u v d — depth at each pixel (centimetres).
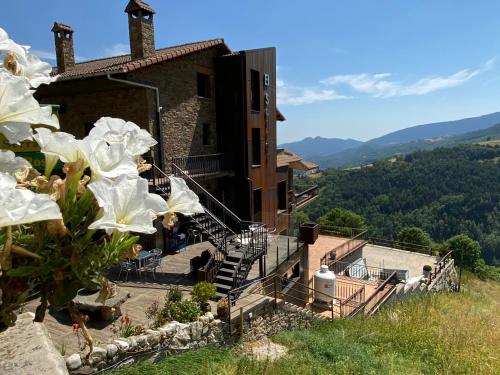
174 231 1373
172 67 1359
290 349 816
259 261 1139
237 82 1556
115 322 749
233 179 1599
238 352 790
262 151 1691
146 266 1088
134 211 100
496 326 1130
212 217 1163
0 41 127
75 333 682
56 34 1452
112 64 1402
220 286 991
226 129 1609
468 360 823
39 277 107
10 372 162
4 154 105
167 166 1348
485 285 2491
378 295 1320
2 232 103
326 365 722
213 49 1579
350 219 3080
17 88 98
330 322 1041
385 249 2330
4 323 107
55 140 105
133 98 1259
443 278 1897
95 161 107
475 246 2847
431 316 1129
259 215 1698
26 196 81
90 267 108
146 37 1289
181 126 1416
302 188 6122
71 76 1183
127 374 593
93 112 1344
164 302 880
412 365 773
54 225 99
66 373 175
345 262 1745
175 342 704
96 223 91
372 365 743
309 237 1424
